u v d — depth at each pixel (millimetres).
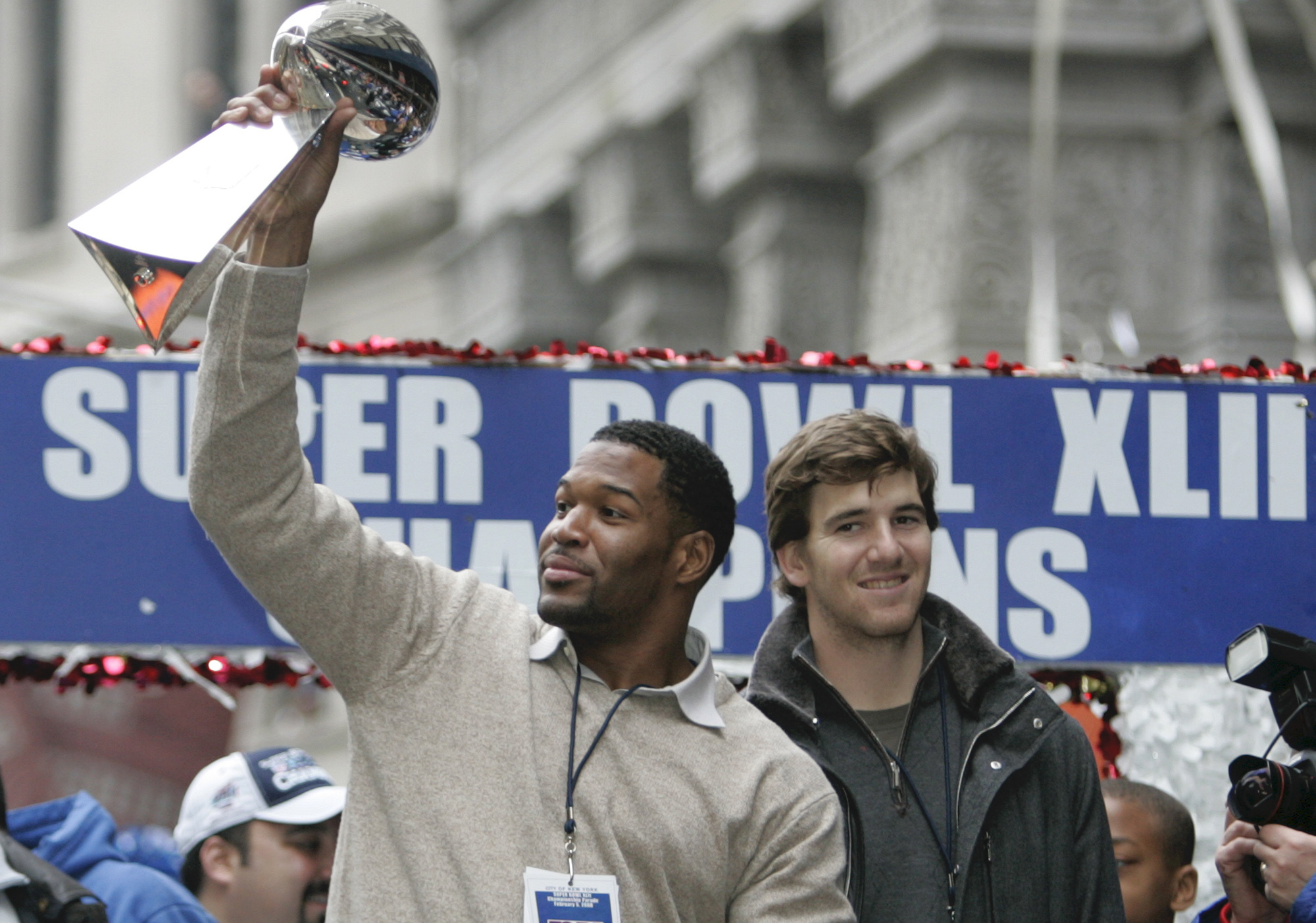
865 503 6488
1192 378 8547
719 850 5598
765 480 6875
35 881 7336
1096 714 8844
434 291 39156
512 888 5289
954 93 19766
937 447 8492
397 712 5492
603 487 5773
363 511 8430
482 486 8453
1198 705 8562
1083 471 8492
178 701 20469
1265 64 18891
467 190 35969
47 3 47125
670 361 8531
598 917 5324
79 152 46312
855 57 21453
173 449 8359
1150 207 19328
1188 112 19391
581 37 31594
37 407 8344
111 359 8375
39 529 8297
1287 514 8484
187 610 8297
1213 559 8469
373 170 41656
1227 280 18719
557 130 32188
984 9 19656
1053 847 6457
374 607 5484
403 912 5293
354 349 8492
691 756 5672
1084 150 19453
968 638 6703
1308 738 6484
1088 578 8461
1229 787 8531
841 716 6613
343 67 5254
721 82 25703
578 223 31469
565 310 32625
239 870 8625
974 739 6500
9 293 38656
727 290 29484
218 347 5188
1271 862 6273
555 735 5562
